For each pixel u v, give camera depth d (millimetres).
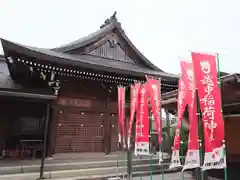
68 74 12086
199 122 5383
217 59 5086
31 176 8461
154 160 11977
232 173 7984
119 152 13586
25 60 10383
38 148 10695
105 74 12602
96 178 9008
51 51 13109
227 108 7660
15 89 8953
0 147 11570
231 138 8391
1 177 8094
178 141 5359
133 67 16453
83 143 13000
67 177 8914
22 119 12320
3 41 9086
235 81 5219
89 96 13609
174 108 9547
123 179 9000
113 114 14391
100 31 16250
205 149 4461
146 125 7379
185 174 10555
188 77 5332
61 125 12469
